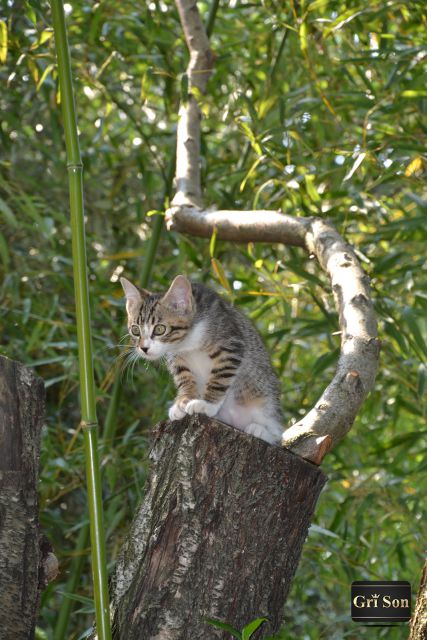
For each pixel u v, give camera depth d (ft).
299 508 10.99
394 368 19.97
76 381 20.61
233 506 10.71
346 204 19.31
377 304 18.26
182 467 10.92
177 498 10.82
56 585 20.10
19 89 22.99
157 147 23.77
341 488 21.85
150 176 23.22
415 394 20.13
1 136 21.80
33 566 10.78
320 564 19.58
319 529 15.76
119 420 23.08
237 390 15.74
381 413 24.03
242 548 10.66
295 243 15.99
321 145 19.39
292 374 24.41
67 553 19.10
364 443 21.57
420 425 24.40
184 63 21.47
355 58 17.99
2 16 20.95
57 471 19.92
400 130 19.62
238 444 10.81
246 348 15.89
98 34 20.66
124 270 24.64
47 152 22.30
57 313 22.33
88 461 11.14
